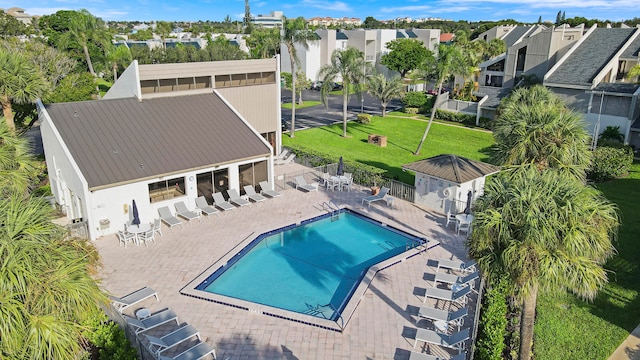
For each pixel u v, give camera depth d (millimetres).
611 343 14648
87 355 10875
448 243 21281
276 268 19547
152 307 15938
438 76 36031
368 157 37250
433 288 16594
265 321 15266
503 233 11203
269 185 27406
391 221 23750
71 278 8836
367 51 92125
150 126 25734
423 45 96812
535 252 10758
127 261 19172
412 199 26531
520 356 12805
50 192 26109
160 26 129375
